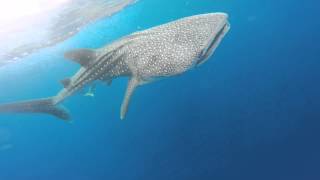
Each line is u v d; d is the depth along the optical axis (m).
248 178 16.34
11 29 13.70
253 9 20.03
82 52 5.83
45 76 17.91
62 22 14.34
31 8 12.77
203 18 5.02
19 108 8.09
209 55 4.82
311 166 16.09
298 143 16.70
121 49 5.41
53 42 15.63
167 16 17.80
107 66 5.77
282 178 16.06
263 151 16.72
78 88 6.93
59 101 7.85
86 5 13.74
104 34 16.56
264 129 17.28
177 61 4.86
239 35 20.77
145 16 16.95
